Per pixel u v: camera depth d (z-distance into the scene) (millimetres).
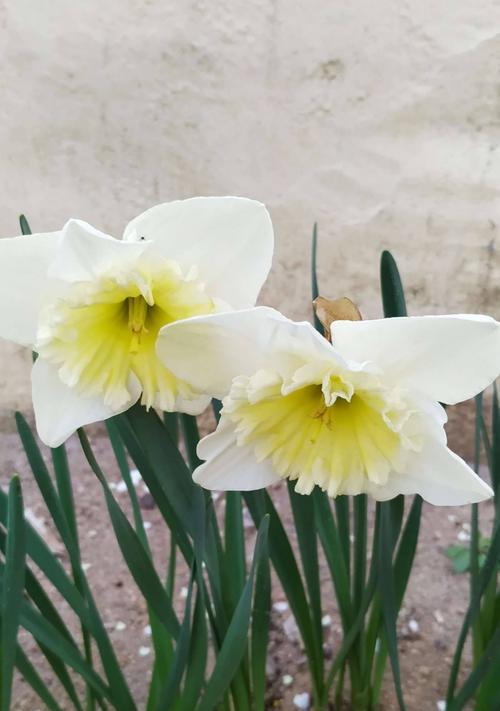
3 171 721
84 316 279
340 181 710
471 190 693
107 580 584
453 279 731
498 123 669
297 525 368
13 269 273
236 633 325
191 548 354
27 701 465
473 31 642
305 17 653
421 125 682
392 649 369
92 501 693
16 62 679
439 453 268
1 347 780
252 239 272
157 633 397
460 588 574
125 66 679
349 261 740
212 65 674
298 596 394
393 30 651
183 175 718
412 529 379
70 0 657
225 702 404
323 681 425
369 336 264
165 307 277
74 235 255
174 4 655
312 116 688
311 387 284
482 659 366
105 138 707
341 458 283
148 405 283
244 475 290
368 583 375
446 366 266
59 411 288
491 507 687
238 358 272
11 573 299
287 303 764
